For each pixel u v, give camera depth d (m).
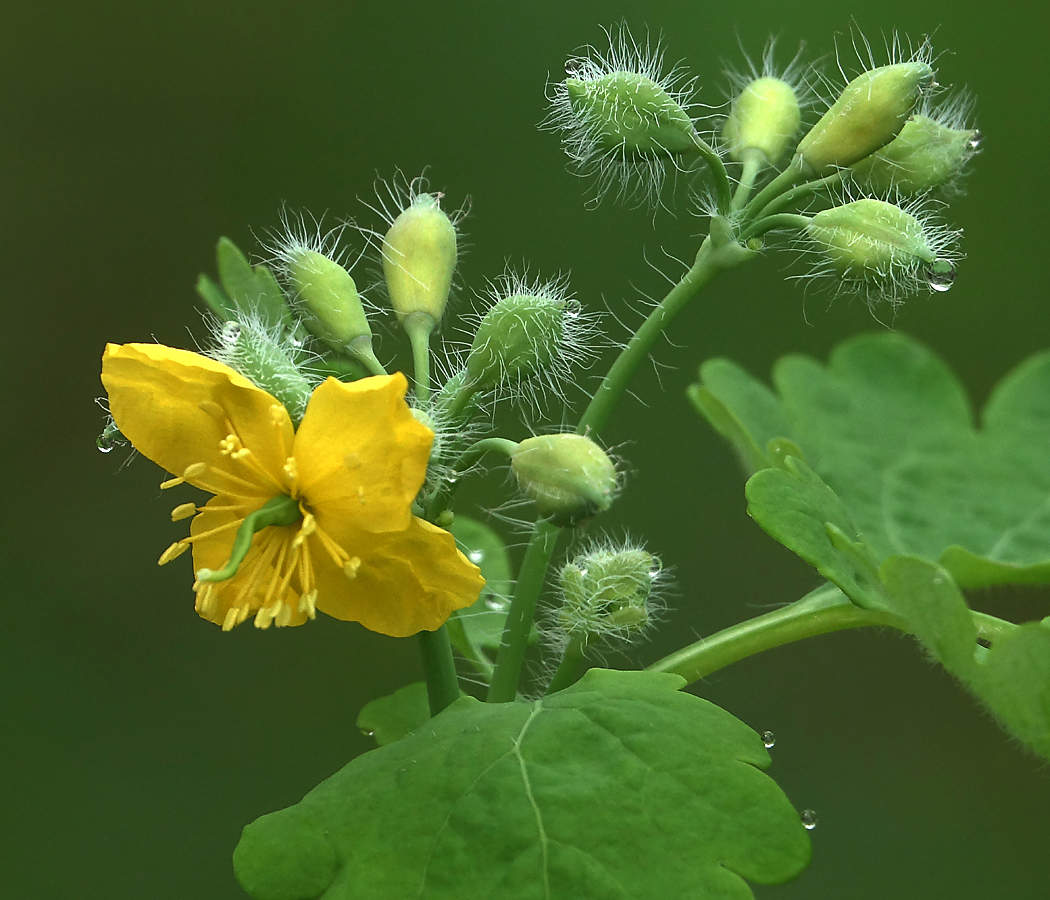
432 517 0.27
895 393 0.31
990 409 0.31
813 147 0.27
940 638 0.26
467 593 0.26
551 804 0.26
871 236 0.27
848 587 0.27
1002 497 0.30
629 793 0.26
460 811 0.26
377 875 0.26
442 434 0.27
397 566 0.26
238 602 0.26
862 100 0.27
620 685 0.27
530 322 0.27
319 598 0.27
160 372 0.26
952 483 0.31
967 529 0.30
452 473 0.27
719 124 0.28
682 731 0.26
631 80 0.27
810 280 0.28
